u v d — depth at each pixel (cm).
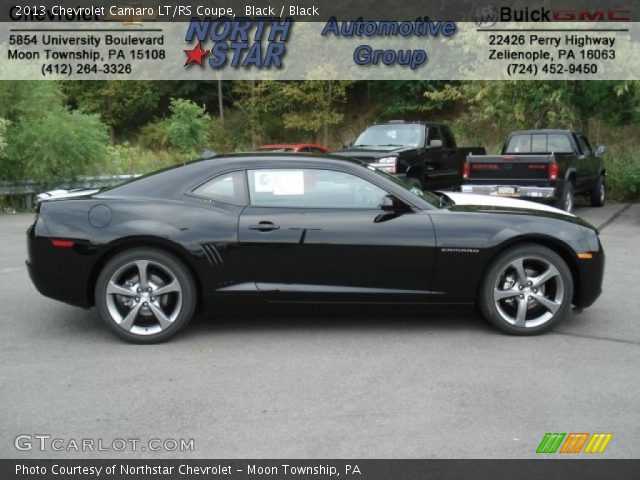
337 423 378
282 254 524
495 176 1167
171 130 2486
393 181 546
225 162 548
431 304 538
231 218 526
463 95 2273
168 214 523
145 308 533
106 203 528
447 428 370
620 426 371
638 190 1580
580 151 1337
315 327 569
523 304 536
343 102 2998
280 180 540
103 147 1642
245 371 464
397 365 473
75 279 522
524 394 418
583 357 487
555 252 543
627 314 606
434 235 527
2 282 759
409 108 2814
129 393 425
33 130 1495
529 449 345
